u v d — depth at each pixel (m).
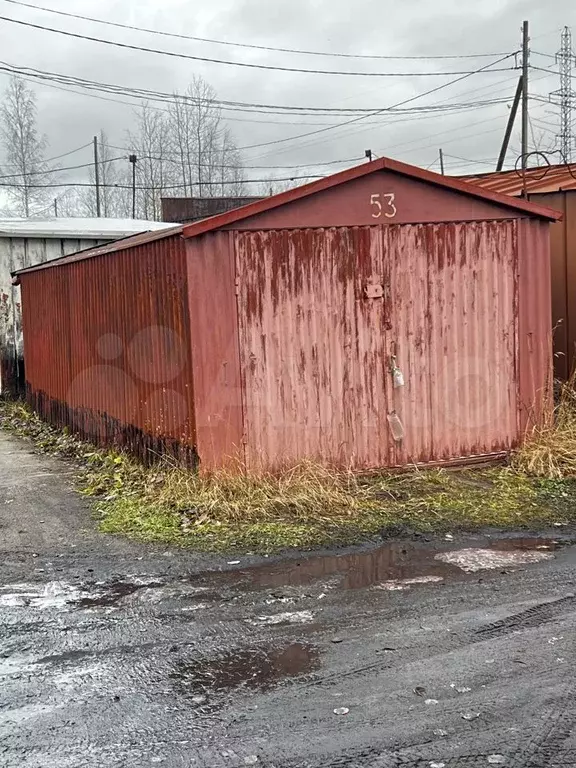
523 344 8.78
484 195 8.38
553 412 9.05
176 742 3.61
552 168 12.73
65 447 10.86
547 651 4.41
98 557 6.17
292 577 5.65
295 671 4.25
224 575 5.71
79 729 3.73
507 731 3.65
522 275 8.73
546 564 5.82
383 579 5.58
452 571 5.71
